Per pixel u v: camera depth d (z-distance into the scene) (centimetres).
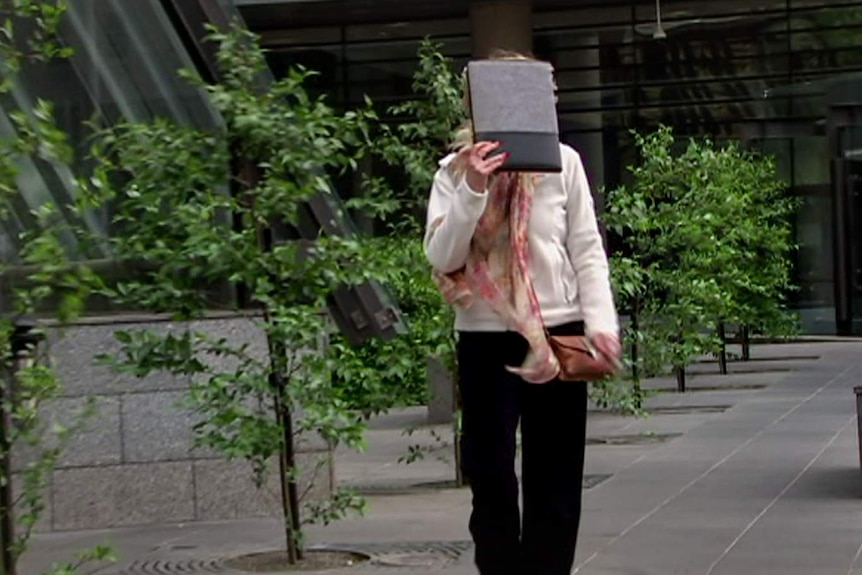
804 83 3766
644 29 3894
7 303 875
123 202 997
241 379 934
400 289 1249
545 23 3944
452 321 1247
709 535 1027
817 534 1020
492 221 591
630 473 1397
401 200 1219
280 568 962
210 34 1038
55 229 768
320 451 1189
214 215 975
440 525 1130
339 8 3691
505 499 602
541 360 580
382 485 1390
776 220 2970
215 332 1144
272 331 923
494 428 598
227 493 1186
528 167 574
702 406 2103
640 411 1515
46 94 1134
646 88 3916
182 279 944
